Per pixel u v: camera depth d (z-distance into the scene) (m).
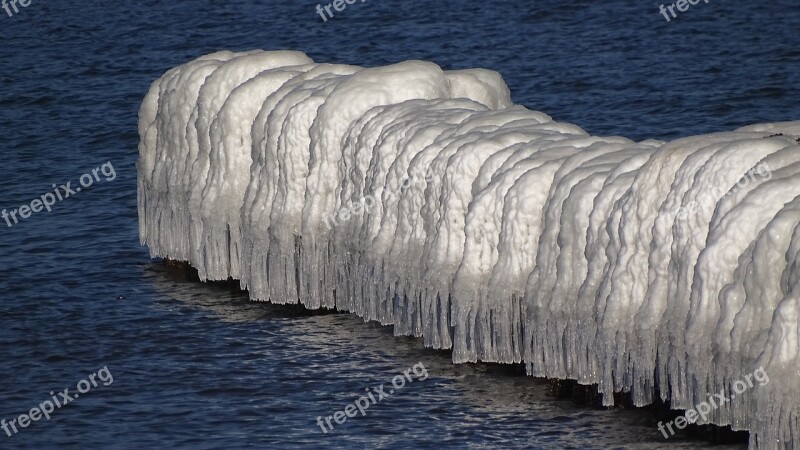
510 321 44.56
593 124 88.50
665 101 92.81
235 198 54.75
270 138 52.66
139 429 42.94
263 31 126.31
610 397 41.34
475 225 44.69
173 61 113.44
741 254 36.97
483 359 45.62
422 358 46.97
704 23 120.94
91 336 51.12
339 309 51.75
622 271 40.16
